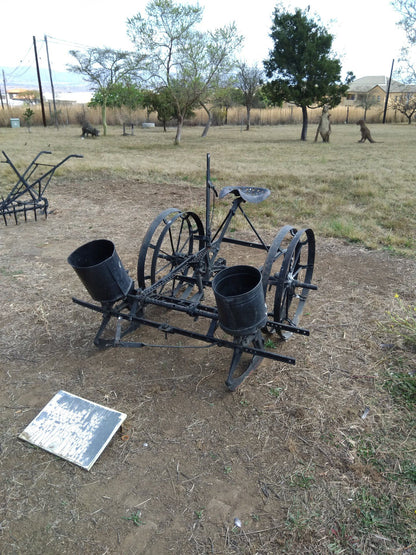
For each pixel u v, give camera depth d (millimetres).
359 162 14820
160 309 4570
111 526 2342
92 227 7391
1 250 6273
